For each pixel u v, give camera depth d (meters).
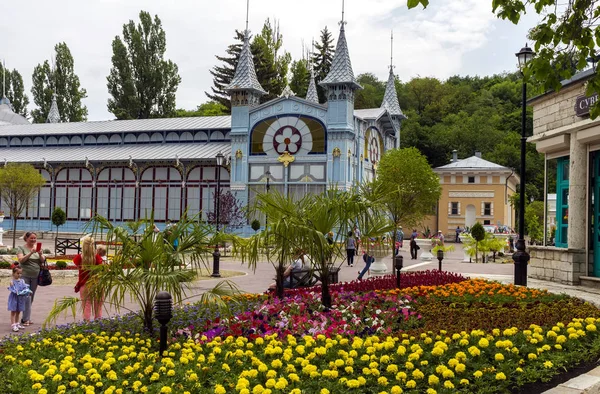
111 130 51.03
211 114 90.81
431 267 26.78
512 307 11.09
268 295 12.32
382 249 19.39
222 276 21.77
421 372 6.32
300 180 42.06
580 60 8.50
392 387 5.94
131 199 47.97
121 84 71.62
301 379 6.42
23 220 50.88
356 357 7.09
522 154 16.20
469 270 24.66
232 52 76.19
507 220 63.81
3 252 25.34
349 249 26.80
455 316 9.74
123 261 9.05
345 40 41.69
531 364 6.77
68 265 22.69
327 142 41.44
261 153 43.25
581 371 6.82
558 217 17.34
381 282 15.15
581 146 15.60
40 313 13.00
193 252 9.45
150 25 72.31
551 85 8.53
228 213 40.38
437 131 83.44
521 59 16.38
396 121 54.03
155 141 50.00
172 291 10.30
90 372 6.75
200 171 46.31
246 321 9.28
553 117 16.98
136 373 6.91
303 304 10.85
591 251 15.45
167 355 7.48
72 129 53.41
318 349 7.14
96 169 48.97
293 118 42.41
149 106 72.69
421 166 22.89
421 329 8.55
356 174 43.69
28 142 53.88
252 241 10.87
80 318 12.38
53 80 78.75
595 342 7.71
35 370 7.04
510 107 92.69
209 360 7.05
